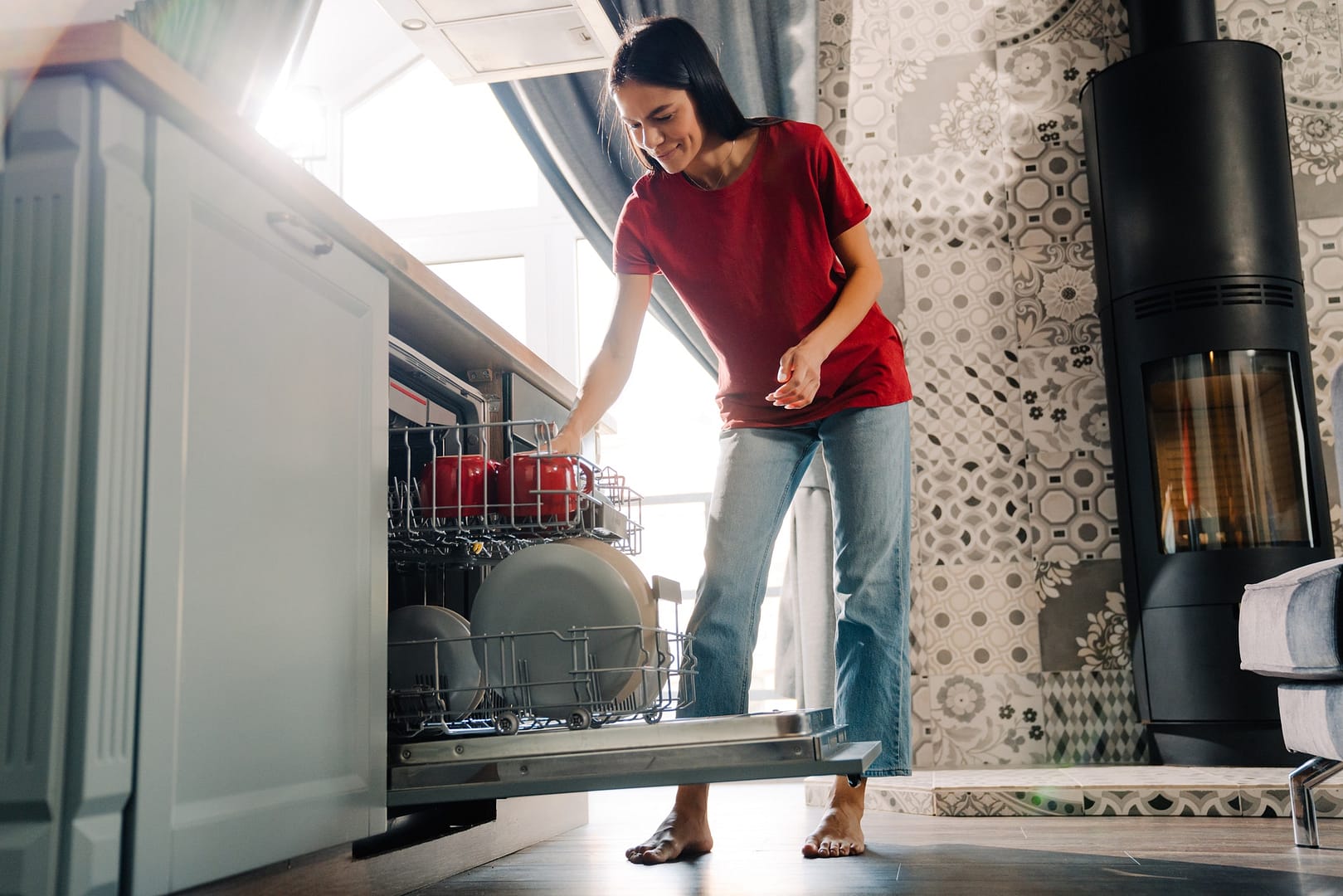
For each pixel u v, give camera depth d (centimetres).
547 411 203
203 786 94
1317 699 146
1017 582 304
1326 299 301
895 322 318
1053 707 298
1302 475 269
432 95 435
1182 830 189
